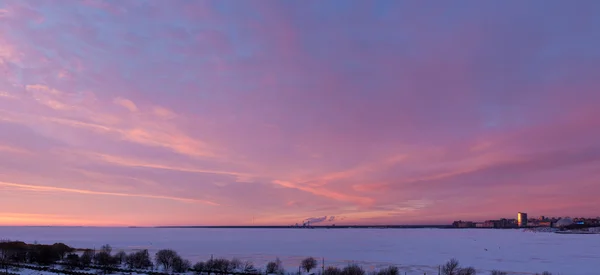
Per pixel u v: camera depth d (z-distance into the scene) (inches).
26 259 6668.3
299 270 6166.3
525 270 6973.4
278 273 6151.6
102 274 5516.7
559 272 6747.1
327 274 5792.3
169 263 6427.2
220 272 6008.9
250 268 6545.3
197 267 6274.6
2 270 5428.2
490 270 6904.5
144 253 6899.6
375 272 6186.0
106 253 6983.3
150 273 5679.1
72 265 6343.5
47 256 6633.9
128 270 5940.0
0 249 6958.7
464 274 6072.8
